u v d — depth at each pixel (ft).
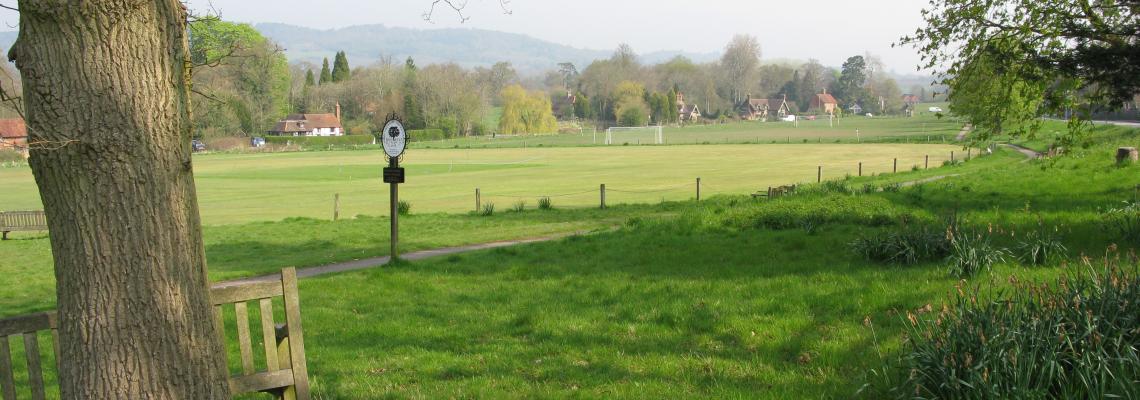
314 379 25.93
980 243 37.04
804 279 37.04
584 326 31.09
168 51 15.99
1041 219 47.93
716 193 144.05
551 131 508.53
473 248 72.18
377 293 43.24
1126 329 18.43
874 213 60.85
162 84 15.81
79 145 15.07
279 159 303.07
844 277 36.35
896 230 50.44
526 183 179.01
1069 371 17.85
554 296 38.50
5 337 16.92
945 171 145.48
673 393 21.99
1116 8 52.75
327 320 36.14
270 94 381.40
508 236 80.28
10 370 17.11
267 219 122.62
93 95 15.07
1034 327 17.79
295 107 473.26
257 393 24.72
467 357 27.76
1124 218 43.65
